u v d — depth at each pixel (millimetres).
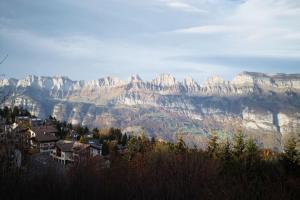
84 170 14625
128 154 38906
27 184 12859
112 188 13461
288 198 12414
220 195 12711
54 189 12906
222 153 33375
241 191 12555
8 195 12195
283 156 27969
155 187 13430
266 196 12406
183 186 13766
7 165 12852
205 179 14781
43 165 15164
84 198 12844
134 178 14375
